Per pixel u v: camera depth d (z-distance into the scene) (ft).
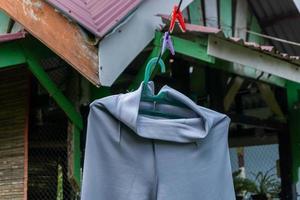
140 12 14.92
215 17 21.31
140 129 9.38
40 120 17.70
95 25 13.80
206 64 18.86
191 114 10.18
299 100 22.16
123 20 14.20
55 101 16.62
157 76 18.56
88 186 9.11
